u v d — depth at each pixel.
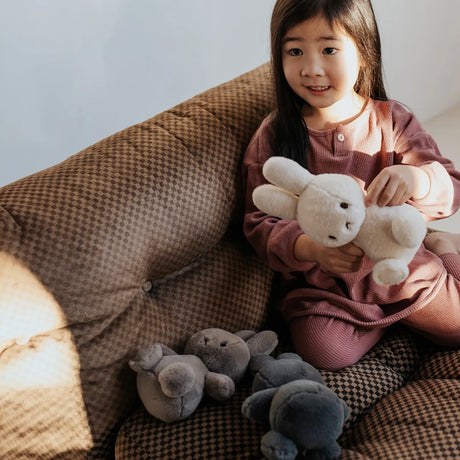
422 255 1.13
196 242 1.02
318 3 0.97
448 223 1.86
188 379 0.88
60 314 0.88
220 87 1.18
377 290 1.10
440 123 2.35
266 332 1.03
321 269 1.12
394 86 2.16
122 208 0.93
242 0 1.68
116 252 0.92
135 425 0.92
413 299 1.09
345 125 1.12
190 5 1.57
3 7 1.27
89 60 1.46
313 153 1.13
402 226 0.80
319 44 1.00
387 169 0.91
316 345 1.06
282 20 1.00
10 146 1.42
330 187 0.81
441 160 1.10
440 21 2.18
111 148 1.00
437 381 0.96
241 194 1.11
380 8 1.93
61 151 1.52
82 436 0.91
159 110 1.67
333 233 0.81
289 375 0.88
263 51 1.83
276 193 0.85
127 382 0.95
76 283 0.88
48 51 1.38
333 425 0.79
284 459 0.76
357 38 1.01
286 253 1.02
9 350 0.88
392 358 1.08
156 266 1.00
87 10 1.39
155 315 0.99
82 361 0.90
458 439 0.83
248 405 0.84
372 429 0.92
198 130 1.06
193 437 0.88
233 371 0.95
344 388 0.98
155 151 1.00
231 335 1.00
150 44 1.55
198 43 1.65
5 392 0.88
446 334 1.08
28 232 0.86
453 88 2.40
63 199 0.91
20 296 0.85
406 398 0.94
